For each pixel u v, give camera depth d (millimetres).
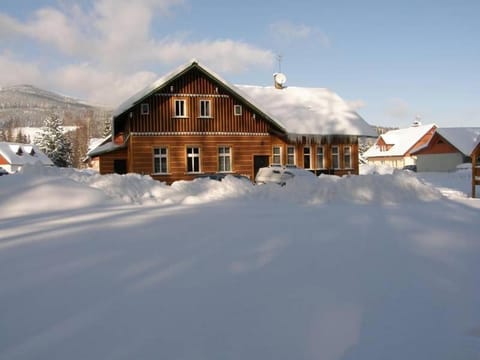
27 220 9164
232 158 25094
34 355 3193
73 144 101062
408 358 3191
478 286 4742
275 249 6340
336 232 7711
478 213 10508
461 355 3234
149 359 3135
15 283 4789
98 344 3359
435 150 48406
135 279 4910
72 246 6547
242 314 3932
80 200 11789
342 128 27812
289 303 4199
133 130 23297
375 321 3816
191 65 23844
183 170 24062
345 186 13789
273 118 25562
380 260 5750
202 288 4605
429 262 5668
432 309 4102
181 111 24250
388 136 67875
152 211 10719
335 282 4836
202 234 7484
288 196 13555
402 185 13922
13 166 58719
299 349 3301
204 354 3211
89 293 4461
